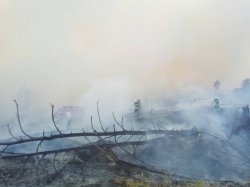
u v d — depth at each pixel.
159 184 5.59
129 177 5.89
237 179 6.39
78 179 5.69
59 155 6.64
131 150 7.14
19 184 5.45
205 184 5.82
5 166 6.12
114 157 6.36
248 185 5.89
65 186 5.43
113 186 5.48
